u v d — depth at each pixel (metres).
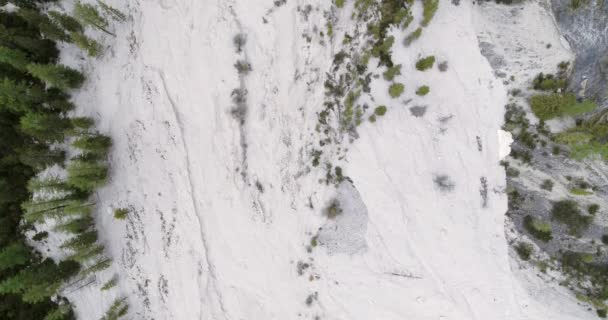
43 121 21.61
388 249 23.58
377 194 23.47
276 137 23.53
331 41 22.92
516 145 23.06
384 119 23.33
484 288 23.44
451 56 23.09
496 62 22.91
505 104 22.97
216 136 23.58
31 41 22.36
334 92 23.23
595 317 22.89
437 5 22.52
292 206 23.73
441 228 23.42
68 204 23.02
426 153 23.39
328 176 23.59
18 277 22.31
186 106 23.56
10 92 20.88
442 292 23.45
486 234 23.50
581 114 22.03
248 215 23.73
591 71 22.11
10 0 23.28
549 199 23.09
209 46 23.27
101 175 23.61
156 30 23.52
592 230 22.72
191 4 23.23
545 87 22.28
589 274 22.92
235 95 23.30
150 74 23.58
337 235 23.72
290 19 22.83
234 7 22.98
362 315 23.64
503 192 23.44
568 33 22.27
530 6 22.58
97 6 23.77
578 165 22.39
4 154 23.55
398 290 23.56
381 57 23.02
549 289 23.34
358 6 22.62
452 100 23.25
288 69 23.16
